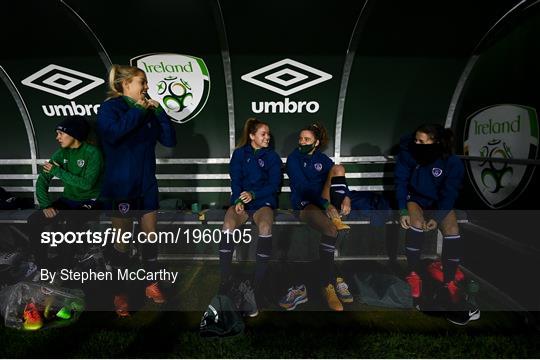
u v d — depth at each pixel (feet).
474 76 10.39
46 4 9.16
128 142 7.52
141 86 7.66
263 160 9.54
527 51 8.23
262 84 10.94
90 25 9.80
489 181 9.66
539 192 7.79
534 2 7.91
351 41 10.18
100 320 7.71
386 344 6.83
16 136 11.60
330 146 11.45
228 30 9.97
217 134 11.37
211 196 11.59
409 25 9.70
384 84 10.94
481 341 6.89
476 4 8.87
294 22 9.75
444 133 9.13
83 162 9.43
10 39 10.07
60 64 10.83
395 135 11.40
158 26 9.85
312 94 11.06
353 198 10.72
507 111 8.98
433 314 7.91
